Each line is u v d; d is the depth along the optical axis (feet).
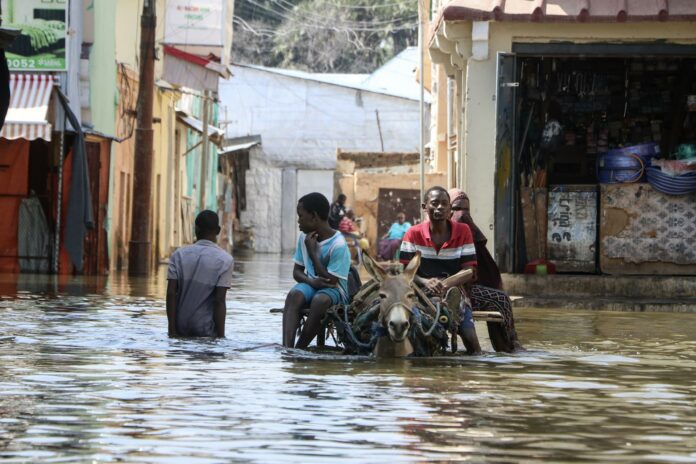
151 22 135.64
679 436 33.47
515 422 35.35
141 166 135.13
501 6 96.27
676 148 104.88
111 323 67.51
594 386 43.70
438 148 199.52
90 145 132.36
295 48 350.02
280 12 348.59
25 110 118.32
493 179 98.07
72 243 124.88
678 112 104.63
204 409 36.83
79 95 130.93
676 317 79.77
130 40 167.32
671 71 104.63
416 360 51.08
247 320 72.43
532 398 40.29
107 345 55.36
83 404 37.60
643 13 95.04
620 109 105.40
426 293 54.65
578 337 64.54
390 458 29.91
